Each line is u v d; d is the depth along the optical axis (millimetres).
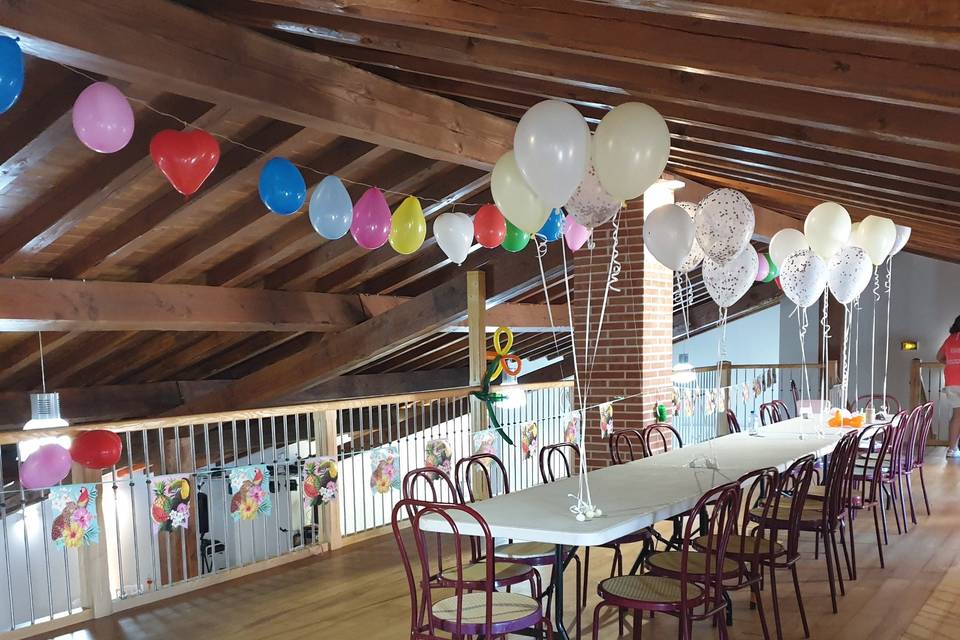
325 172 5730
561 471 8727
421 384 11266
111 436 4344
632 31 2623
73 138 4508
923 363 10305
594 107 4277
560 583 3229
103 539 4406
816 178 4676
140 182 5211
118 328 6246
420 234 5184
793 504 3834
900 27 1789
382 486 5793
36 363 7281
